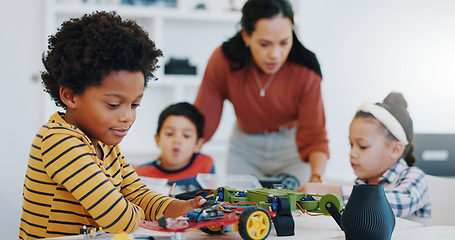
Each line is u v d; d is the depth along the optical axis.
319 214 0.98
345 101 2.99
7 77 2.38
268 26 2.10
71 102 0.83
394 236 0.83
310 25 2.89
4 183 2.30
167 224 0.71
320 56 2.92
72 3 2.47
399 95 1.51
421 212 1.36
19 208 1.88
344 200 1.29
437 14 3.08
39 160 0.83
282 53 2.15
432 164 2.02
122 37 0.80
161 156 2.08
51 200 0.83
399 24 3.06
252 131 2.33
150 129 2.77
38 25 2.42
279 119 2.27
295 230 0.86
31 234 0.84
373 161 1.43
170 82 2.60
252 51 2.18
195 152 2.09
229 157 2.39
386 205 0.76
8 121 2.39
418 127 3.06
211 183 1.51
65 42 0.82
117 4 2.54
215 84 2.31
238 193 0.92
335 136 2.99
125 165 1.03
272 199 0.83
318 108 2.23
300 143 2.26
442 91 3.10
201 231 0.85
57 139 0.81
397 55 3.06
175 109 2.04
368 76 3.03
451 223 1.43
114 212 0.80
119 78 0.80
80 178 0.79
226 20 2.75
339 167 3.00
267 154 2.31
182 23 2.77
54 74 0.84
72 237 0.78
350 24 2.98
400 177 1.39
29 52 2.41
